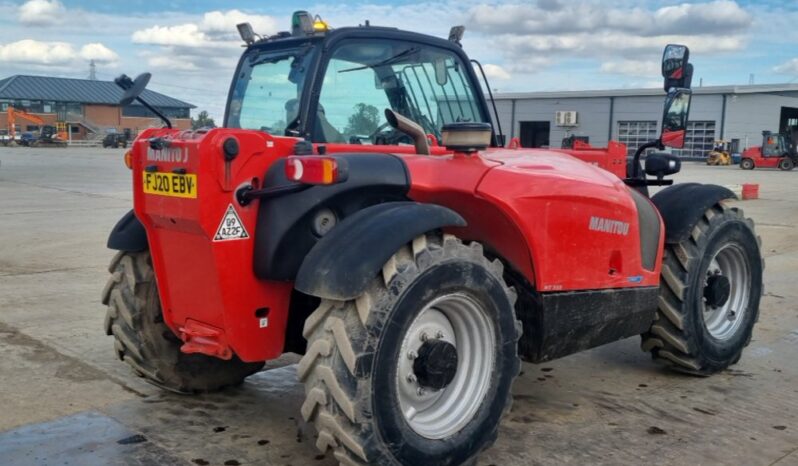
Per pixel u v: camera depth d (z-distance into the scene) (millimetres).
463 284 3080
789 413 4031
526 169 3566
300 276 2844
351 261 2775
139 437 3594
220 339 3154
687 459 3432
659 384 4504
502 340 3279
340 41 3734
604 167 5305
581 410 4051
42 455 3375
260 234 3027
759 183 24766
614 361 4965
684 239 4426
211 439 3592
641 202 4281
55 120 71438
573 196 3604
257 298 3109
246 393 4238
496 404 3281
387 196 3287
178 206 2998
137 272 3830
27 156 40125
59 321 5684
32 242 9742
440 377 3072
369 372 2797
